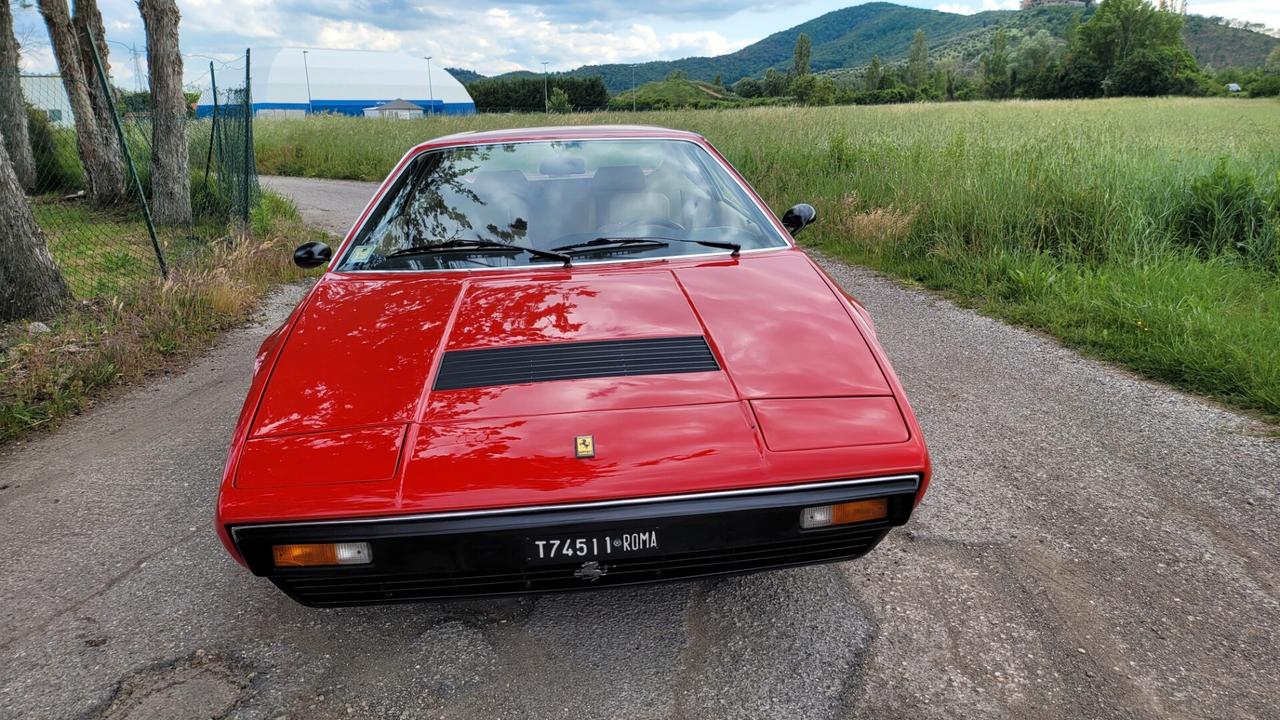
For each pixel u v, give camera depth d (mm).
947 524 2803
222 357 5324
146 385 4797
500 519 1809
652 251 2865
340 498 1805
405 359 2205
